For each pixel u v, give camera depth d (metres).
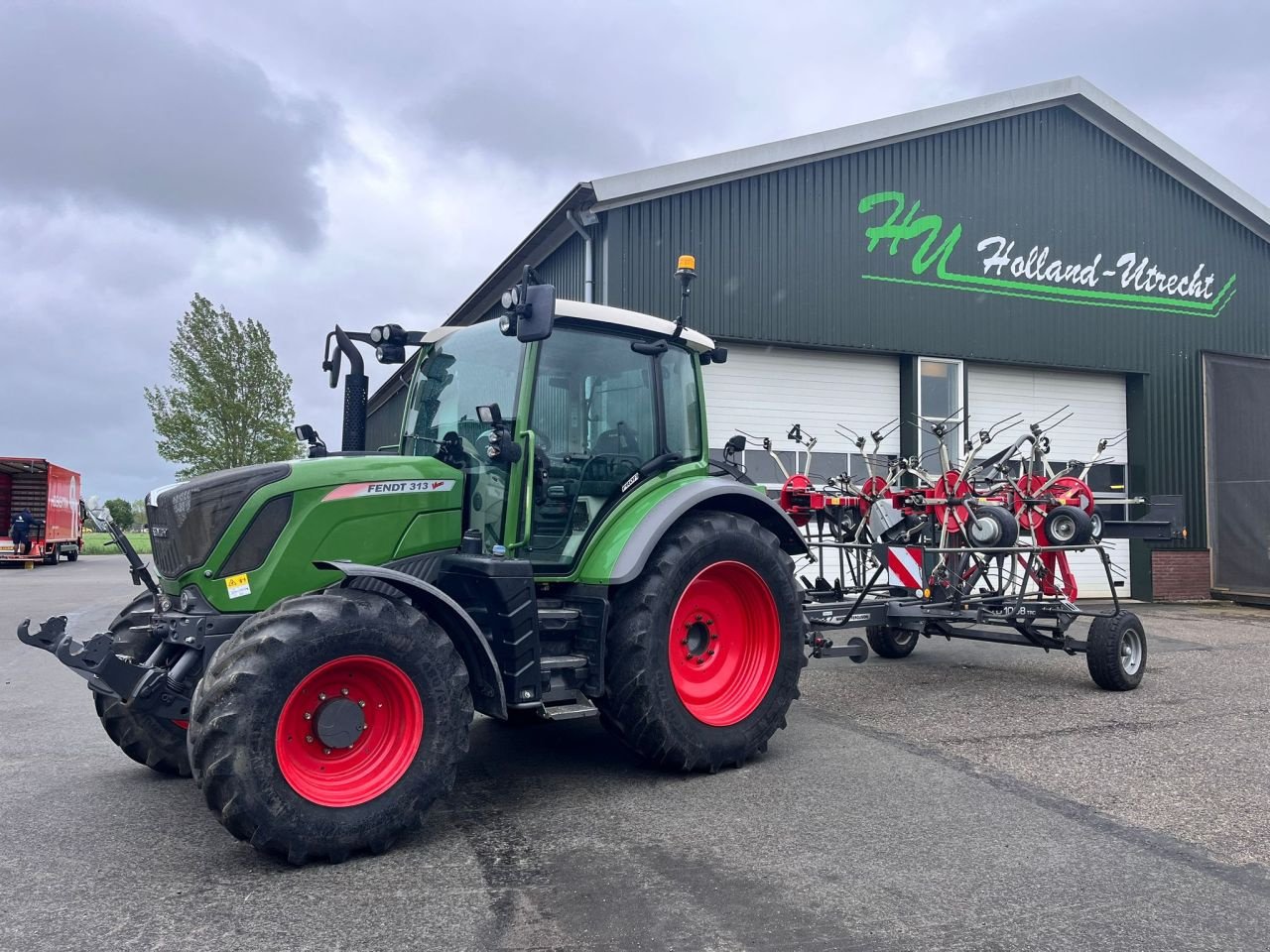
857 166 11.69
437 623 3.84
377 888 3.22
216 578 3.85
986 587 7.91
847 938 2.85
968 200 12.45
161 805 4.17
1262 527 13.60
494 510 4.37
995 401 12.97
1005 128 12.72
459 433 4.73
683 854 3.54
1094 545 6.82
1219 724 5.70
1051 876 3.34
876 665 7.78
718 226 10.81
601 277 10.36
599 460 4.75
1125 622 6.68
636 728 4.41
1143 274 13.69
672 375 5.24
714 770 4.64
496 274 12.64
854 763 4.83
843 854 3.54
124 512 40.38
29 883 3.28
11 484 27.17
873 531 7.28
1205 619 11.42
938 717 5.89
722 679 4.88
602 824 3.88
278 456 30.19
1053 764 4.81
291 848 3.30
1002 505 7.16
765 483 11.43
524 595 4.05
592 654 4.34
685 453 5.24
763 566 4.89
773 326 11.15
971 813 4.03
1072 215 13.18
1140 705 6.24
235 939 2.84
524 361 4.44
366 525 4.11
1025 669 7.59
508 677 4.01
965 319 12.42
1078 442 13.52
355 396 5.21
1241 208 14.34
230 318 29.67
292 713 3.40
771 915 3.00
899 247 11.97
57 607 12.88
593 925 2.93
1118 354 13.46
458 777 4.58
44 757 5.05
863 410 12.06
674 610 4.52
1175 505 8.02
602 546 4.57
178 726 4.48
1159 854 3.57
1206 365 14.07
